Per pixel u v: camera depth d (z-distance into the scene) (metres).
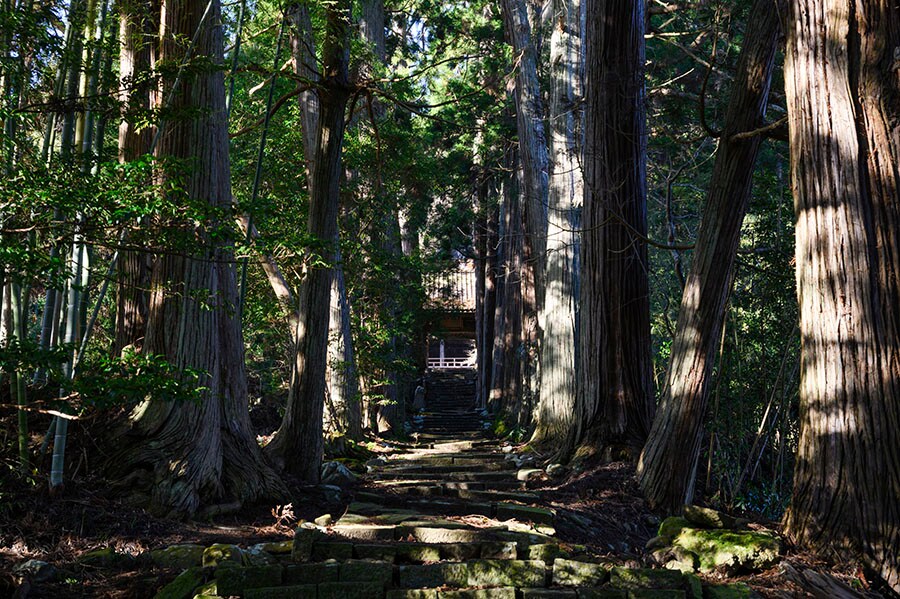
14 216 4.51
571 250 13.79
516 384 20.47
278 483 7.41
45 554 5.11
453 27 20.23
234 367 7.55
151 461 6.48
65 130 5.36
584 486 8.92
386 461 12.25
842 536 5.73
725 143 8.00
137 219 4.83
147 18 7.58
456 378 36.72
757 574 5.61
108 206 4.37
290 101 13.32
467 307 36.19
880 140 5.91
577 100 13.84
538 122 16.17
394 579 4.91
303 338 8.62
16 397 6.33
